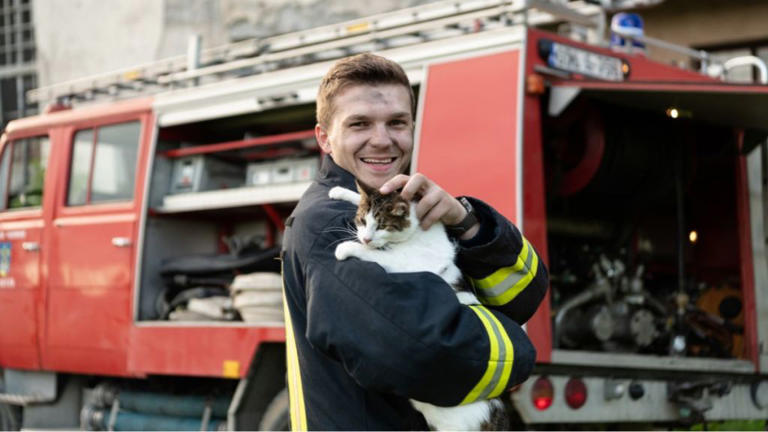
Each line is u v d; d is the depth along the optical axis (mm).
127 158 6980
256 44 7062
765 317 6762
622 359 5527
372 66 2326
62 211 7336
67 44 13641
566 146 5953
